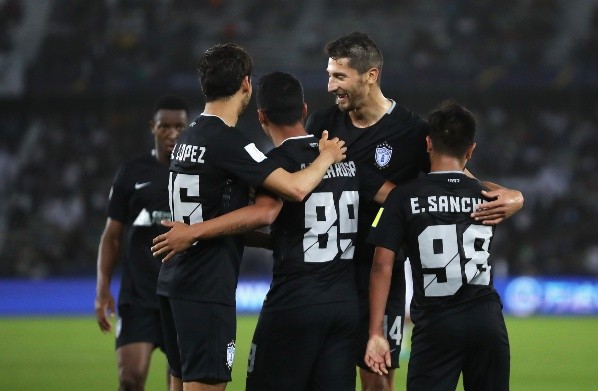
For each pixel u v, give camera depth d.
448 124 20.78
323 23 107.81
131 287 27.53
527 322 73.19
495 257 86.69
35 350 53.56
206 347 20.12
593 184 95.88
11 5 107.38
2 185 97.31
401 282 24.27
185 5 109.12
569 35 103.69
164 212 27.41
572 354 51.72
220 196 20.23
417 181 20.80
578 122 101.12
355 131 23.47
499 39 103.06
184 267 20.31
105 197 95.69
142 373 26.77
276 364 20.72
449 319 20.11
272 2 109.81
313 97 98.31
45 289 79.88
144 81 98.00
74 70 99.69
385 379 24.28
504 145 99.75
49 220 93.12
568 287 81.06
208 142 20.03
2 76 100.00
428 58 101.31
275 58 103.50
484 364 20.31
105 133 101.75
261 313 21.14
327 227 20.72
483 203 20.48
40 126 102.56
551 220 92.00
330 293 20.61
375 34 106.38
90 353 52.03
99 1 108.12
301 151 20.83
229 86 20.34
